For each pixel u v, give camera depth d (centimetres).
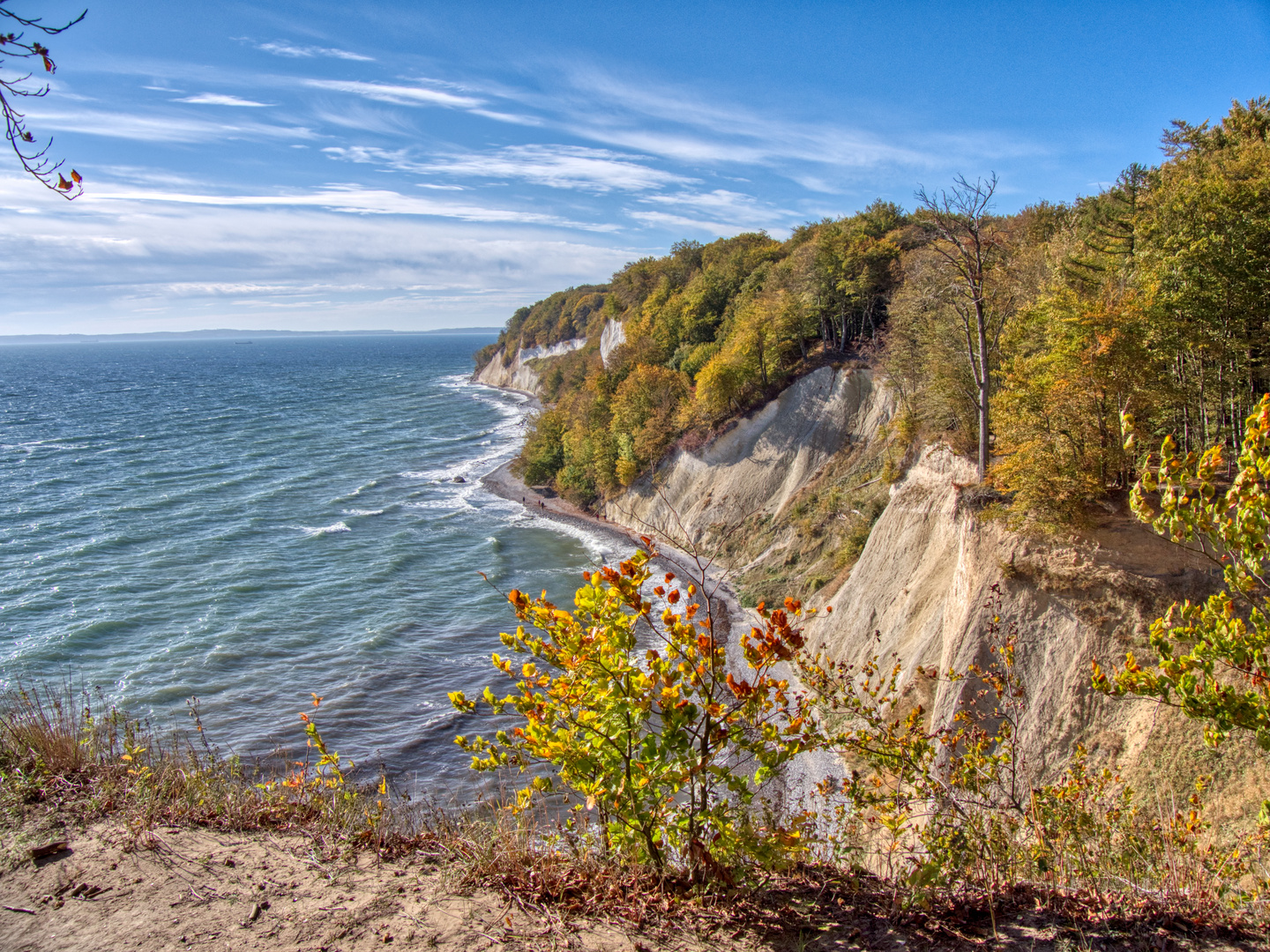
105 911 467
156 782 655
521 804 553
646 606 512
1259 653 564
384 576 4434
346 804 649
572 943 453
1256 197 2003
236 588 4150
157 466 7694
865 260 4941
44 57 351
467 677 3109
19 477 7062
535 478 6912
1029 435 2162
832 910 518
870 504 3791
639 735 520
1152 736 1653
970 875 574
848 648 2916
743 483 4838
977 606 2111
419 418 11912
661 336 7906
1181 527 601
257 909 476
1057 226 4356
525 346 17575
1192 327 2034
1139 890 539
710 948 459
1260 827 717
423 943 443
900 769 725
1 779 621
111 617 3709
